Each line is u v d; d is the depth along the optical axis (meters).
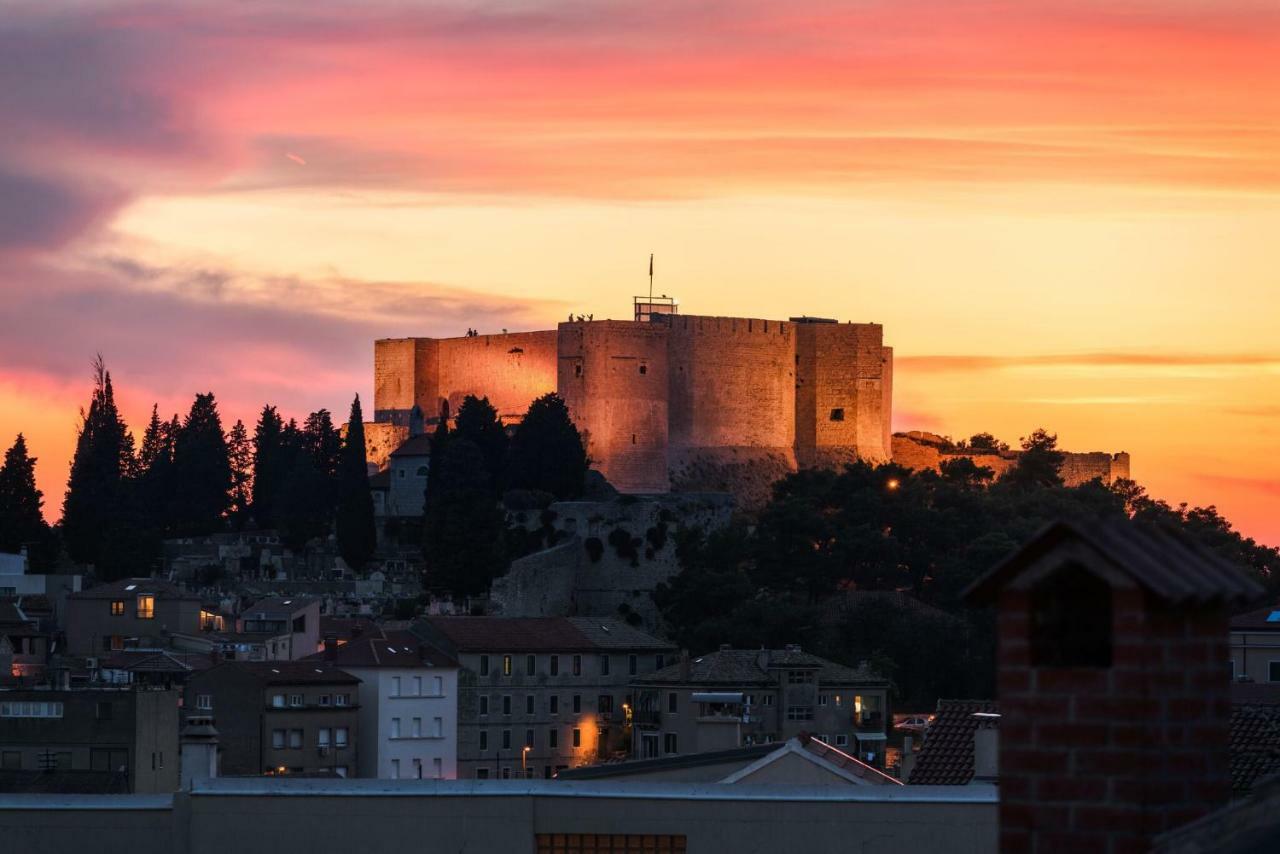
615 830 55.75
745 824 55.25
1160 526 36.44
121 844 58.09
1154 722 34.62
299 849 57.16
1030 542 35.28
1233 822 33.94
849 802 55.06
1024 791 35.22
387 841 56.47
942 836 54.62
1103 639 35.25
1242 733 84.31
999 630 35.56
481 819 56.25
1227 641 35.75
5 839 58.19
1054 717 35.09
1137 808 34.62
